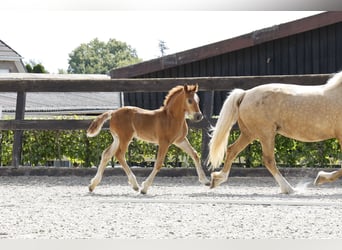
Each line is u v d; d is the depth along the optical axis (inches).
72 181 503.2
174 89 431.8
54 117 609.9
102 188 457.7
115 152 434.9
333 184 473.4
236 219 310.7
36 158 561.0
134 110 436.8
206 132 518.6
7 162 569.3
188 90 422.9
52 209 346.6
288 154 524.4
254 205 357.7
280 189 438.6
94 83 531.8
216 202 366.9
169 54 695.7
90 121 534.9
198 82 515.8
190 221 306.2
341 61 653.3
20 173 538.6
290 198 388.8
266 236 271.7
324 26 657.6
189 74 706.8
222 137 419.2
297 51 670.5
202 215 323.0
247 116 415.8
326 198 388.8
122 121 434.3
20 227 294.2
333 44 657.0
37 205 362.9
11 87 541.0
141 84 526.0
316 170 504.1
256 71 684.7
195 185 472.4
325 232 279.7
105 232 281.1
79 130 551.2
